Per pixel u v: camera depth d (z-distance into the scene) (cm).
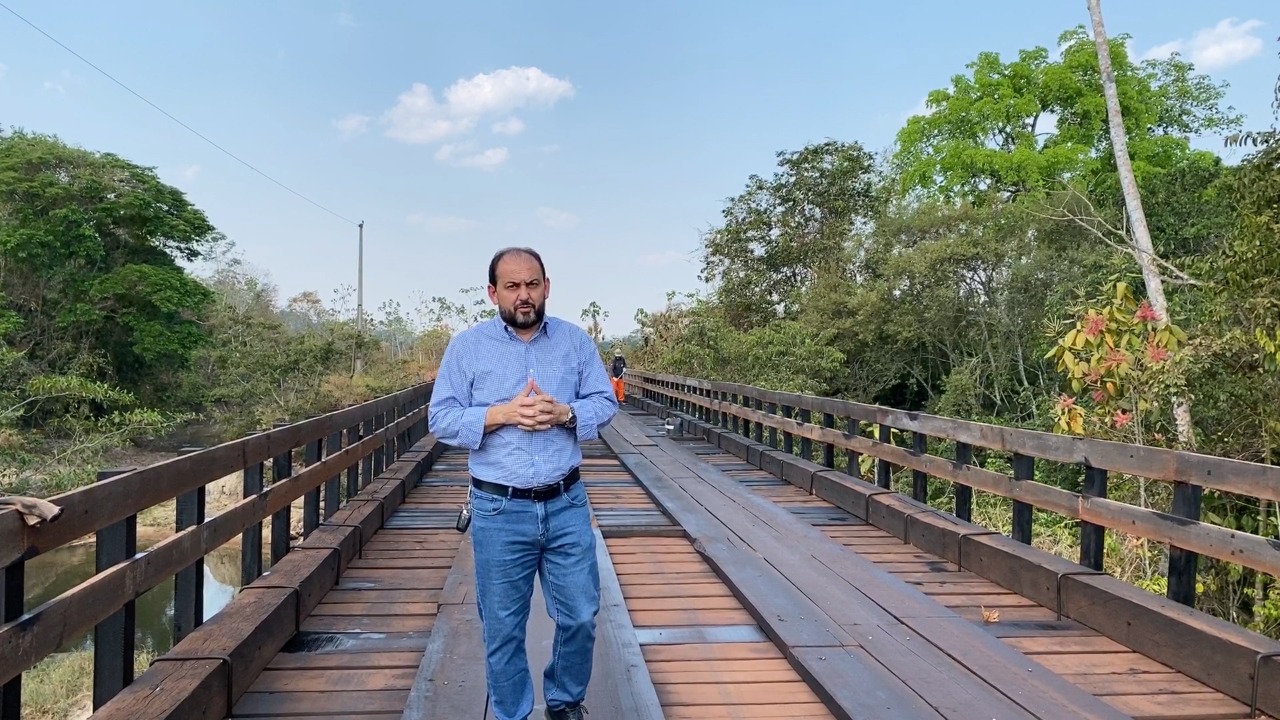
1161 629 304
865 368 1927
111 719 208
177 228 2744
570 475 228
